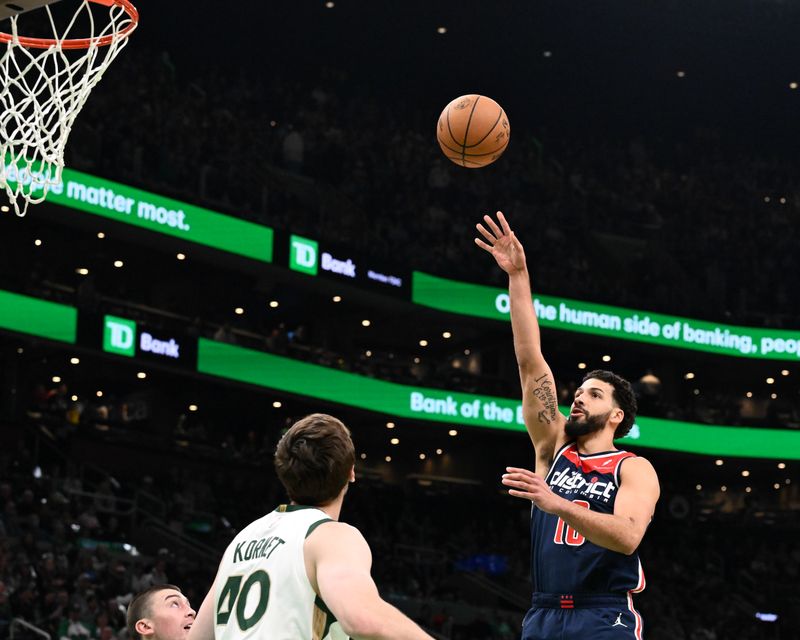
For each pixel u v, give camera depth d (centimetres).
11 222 3170
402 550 3581
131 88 3572
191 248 3150
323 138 4088
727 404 4316
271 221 3453
